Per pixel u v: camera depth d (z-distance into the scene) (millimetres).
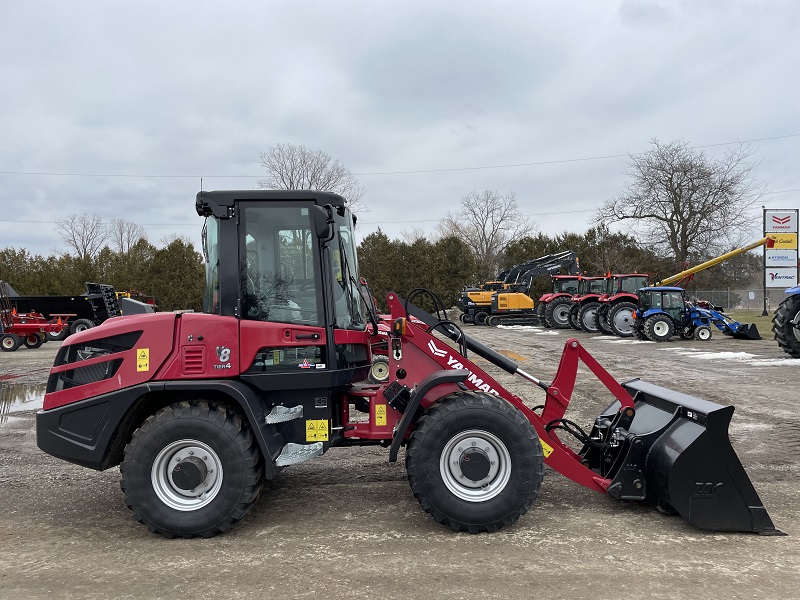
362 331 4672
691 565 3455
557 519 4242
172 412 4027
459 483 4051
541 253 42281
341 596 3152
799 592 3121
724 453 3918
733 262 44531
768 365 12273
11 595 3230
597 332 24094
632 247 39688
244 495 4000
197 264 36125
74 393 4160
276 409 4242
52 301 22438
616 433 4551
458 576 3361
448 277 38500
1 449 6629
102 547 3912
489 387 4477
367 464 5820
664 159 36344
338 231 4465
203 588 3281
